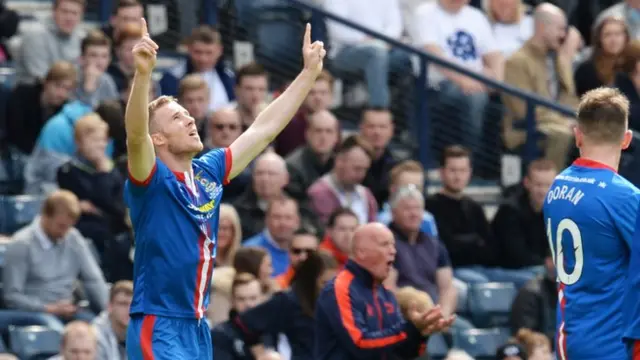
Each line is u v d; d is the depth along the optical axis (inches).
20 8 1717.5
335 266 1167.6
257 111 1457.9
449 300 1381.6
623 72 1612.9
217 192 839.1
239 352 1159.0
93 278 1305.4
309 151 1443.2
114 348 1194.0
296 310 1159.0
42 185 1417.3
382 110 1486.2
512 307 1397.6
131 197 817.5
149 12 1599.4
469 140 1565.0
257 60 1576.0
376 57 1544.0
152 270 817.5
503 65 1656.0
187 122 822.5
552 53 1642.5
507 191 1561.3
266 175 1384.1
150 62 784.3
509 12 1710.1
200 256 824.3
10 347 1257.4
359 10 1643.7
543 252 1504.7
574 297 844.0
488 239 1488.7
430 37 1643.7
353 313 1051.9
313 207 1413.6
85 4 1679.4
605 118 845.8
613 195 832.9
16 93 1476.4
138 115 788.0
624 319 809.5
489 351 1397.6
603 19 1647.4
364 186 1469.0
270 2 1569.9
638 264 803.4
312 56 872.9
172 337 816.9
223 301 1234.0
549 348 1262.3
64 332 1165.7
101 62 1475.1
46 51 1531.7
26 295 1288.1
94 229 1360.7
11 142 1483.8
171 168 823.1
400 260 1363.2
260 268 1240.8
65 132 1423.5
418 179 1437.0
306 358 1155.3
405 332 1042.1
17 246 1284.4
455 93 1561.3
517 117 1566.2
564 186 852.6
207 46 1512.1
